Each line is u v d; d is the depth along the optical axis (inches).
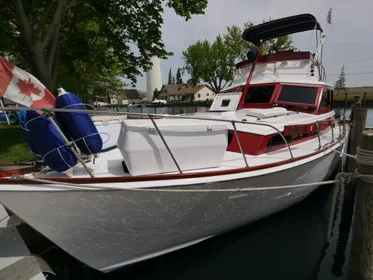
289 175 120.4
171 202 92.4
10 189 75.6
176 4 331.0
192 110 1018.1
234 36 1013.8
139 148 82.3
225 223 117.8
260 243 135.5
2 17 253.9
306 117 159.2
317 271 116.7
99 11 331.9
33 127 80.0
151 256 111.0
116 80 782.5
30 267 94.6
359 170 92.9
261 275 113.9
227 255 125.9
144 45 391.2
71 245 92.8
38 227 85.5
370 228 91.0
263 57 203.6
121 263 105.9
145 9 365.4
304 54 193.2
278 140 136.4
